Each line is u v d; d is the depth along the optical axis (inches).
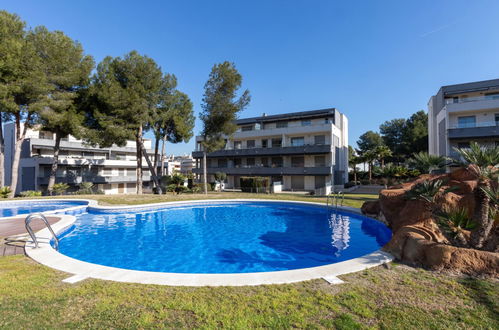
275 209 663.8
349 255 311.7
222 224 490.3
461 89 946.1
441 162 400.2
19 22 738.2
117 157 1648.6
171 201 709.3
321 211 625.6
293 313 135.6
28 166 1237.7
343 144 1451.8
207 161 1553.9
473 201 263.7
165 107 984.3
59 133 955.3
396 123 1995.6
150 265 278.7
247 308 141.0
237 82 967.6
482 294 158.2
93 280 183.8
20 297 155.3
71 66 837.2
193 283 177.0
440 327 123.4
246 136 1371.8
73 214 572.1
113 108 858.8
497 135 836.0
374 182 1405.0
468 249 199.6
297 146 1221.1
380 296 156.4
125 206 613.6
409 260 221.3
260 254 316.5
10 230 357.4
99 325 125.3
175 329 122.0
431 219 269.1
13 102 703.7
